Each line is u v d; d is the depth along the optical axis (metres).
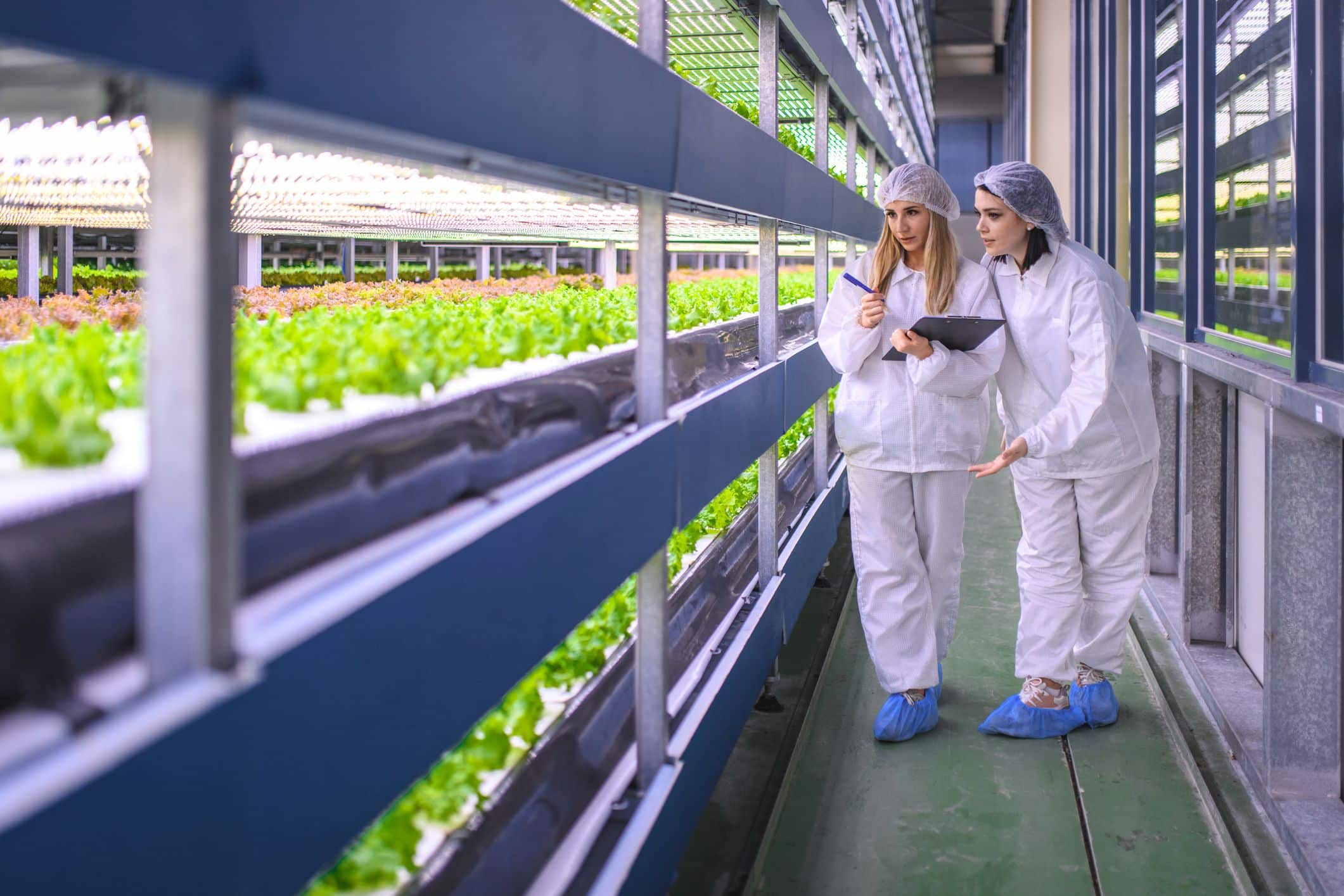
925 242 2.96
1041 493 3.13
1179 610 4.14
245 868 0.82
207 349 0.78
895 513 3.10
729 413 2.51
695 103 2.05
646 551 1.84
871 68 6.33
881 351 3.05
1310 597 2.55
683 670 2.42
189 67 0.71
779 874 2.47
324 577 1.01
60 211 2.77
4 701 0.73
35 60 0.79
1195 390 3.69
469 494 1.35
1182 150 4.00
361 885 1.25
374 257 5.97
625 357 2.07
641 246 1.98
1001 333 2.92
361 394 1.33
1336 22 2.33
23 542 0.74
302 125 0.92
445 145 1.10
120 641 0.83
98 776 0.66
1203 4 3.59
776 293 3.29
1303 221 2.44
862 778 2.95
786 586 3.40
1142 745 3.13
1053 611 3.16
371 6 0.91
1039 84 11.21
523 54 1.24
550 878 1.54
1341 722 2.57
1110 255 6.48
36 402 0.93
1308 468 2.52
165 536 0.80
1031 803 2.80
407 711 1.04
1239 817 2.63
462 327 2.02
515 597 1.29
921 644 3.14
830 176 4.25
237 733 0.79
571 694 1.96
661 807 1.83
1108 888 2.39
